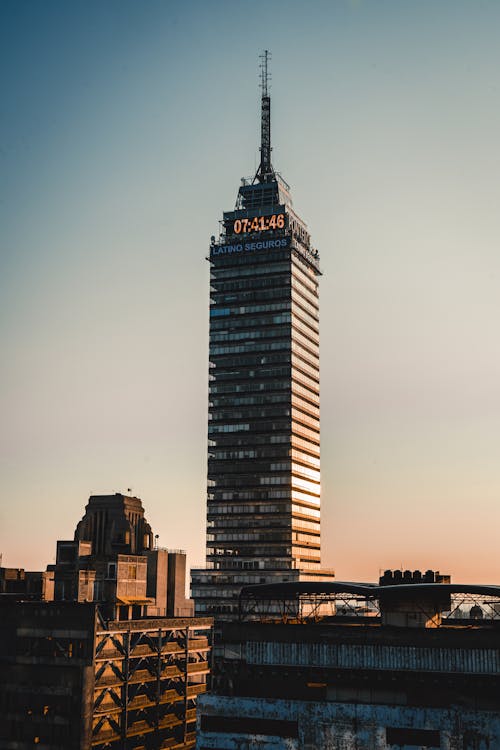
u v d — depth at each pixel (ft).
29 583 503.20
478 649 268.62
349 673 279.08
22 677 375.04
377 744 257.96
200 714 277.23
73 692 363.76
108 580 504.43
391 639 278.05
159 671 417.08
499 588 288.92
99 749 373.40
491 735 249.34
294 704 268.62
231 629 295.69
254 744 269.23
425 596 302.86
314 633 287.69
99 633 377.50
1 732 371.15
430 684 270.46
